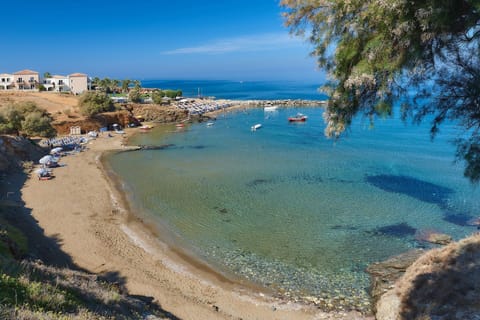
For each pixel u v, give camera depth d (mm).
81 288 9930
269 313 15156
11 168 36531
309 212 26812
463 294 11422
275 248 21219
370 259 19594
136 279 17375
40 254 18047
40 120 56094
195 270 18672
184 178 36406
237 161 44438
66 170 38500
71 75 113812
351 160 44469
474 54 6582
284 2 8234
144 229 23641
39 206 26516
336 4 7258
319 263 19344
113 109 77625
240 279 17906
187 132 70625
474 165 7496
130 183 34688
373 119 8266
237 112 106125
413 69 6914
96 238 21594
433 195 30359
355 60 7465
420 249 20531
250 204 28672
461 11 6000
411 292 13180
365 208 27500
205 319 14477
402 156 46406
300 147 53812
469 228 23453
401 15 6254
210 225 24594
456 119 7488
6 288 7199
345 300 15961
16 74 111562
